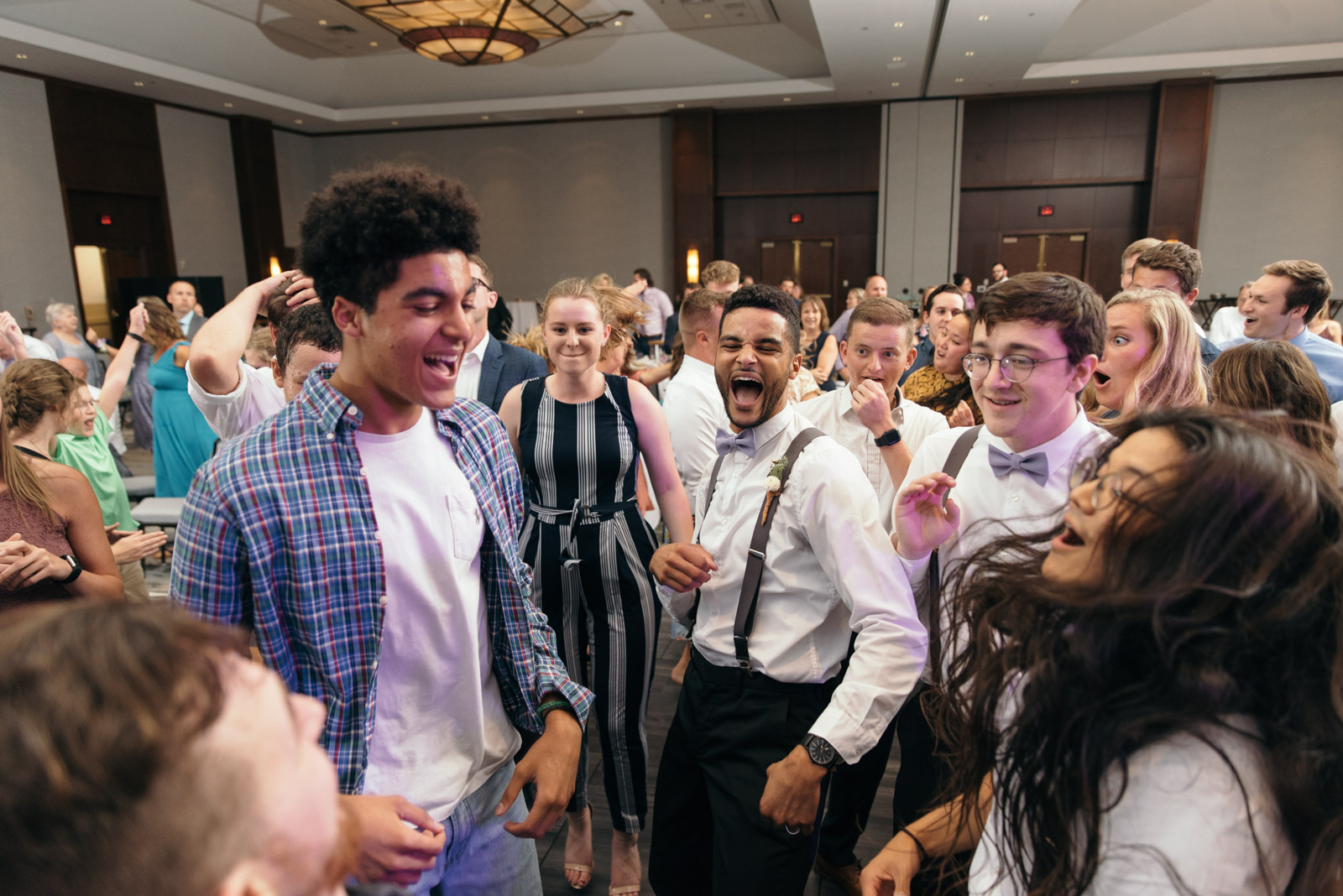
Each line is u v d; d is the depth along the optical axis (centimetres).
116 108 1148
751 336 146
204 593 91
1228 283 1214
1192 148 1168
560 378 196
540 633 119
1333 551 57
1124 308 202
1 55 949
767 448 151
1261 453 59
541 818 103
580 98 1298
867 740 124
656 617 199
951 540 147
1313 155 1154
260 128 1355
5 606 157
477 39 878
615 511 194
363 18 1001
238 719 37
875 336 223
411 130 1459
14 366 211
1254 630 56
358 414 96
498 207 1457
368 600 96
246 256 1376
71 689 33
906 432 228
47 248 1066
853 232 1350
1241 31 1048
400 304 88
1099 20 1029
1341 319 1103
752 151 1341
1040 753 67
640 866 210
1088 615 62
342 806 45
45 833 31
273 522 91
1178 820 57
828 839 194
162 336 509
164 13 947
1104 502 64
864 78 1121
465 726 109
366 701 96
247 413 184
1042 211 1273
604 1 964
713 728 148
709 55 1162
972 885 81
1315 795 56
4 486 161
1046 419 133
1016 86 1180
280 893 38
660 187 1391
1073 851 63
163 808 33
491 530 110
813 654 142
